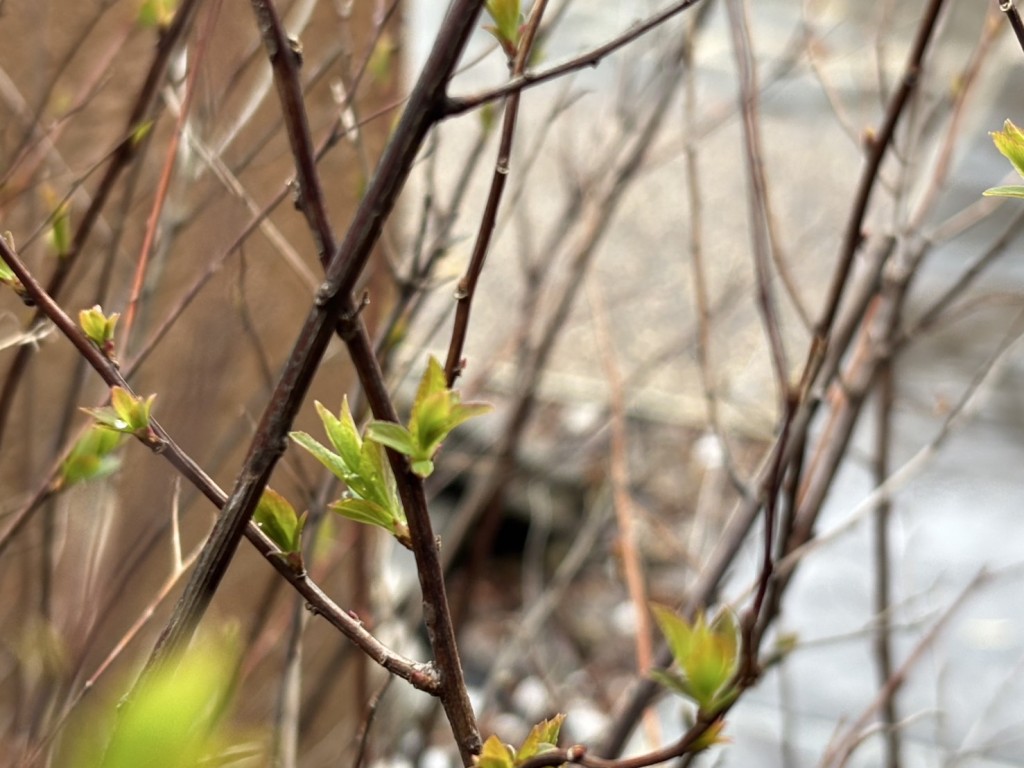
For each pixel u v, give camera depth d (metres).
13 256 0.45
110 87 0.72
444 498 1.64
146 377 0.61
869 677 1.40
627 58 1.20
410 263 0.70
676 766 0.61
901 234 0.81
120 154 0.56
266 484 0.43
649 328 2.34
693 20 0.84
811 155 2.88
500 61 1.64
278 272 0.77
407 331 0.66
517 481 1.68
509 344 1.07
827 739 1.29
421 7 1.79
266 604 0.68
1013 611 1.48
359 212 0.42
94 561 0.60
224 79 0.61
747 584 1.16
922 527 1.64
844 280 0.61
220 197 0.60
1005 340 0.87
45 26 0.71
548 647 1.49
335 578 0.95
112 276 0.72
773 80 1.03
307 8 0.66
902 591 1.45
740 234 2.67
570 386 2.15
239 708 0.75
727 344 2.21
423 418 0.42
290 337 0.77
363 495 0.44
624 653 1.50
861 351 0.80
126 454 0.61
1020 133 0.46
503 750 0.43
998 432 1.86
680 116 2.07
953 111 0.86
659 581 1.64
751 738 1.28
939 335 2.04
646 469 1.87
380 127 0.82
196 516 0.77
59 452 0.62
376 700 0.53
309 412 0.87
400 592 1.10
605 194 1.06
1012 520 1.67
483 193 2.02
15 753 0.60
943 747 1.05
